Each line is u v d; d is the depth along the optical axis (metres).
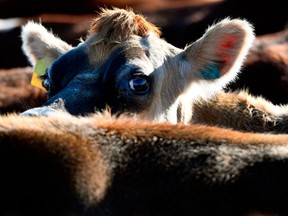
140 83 6.85
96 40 7.10
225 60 7.52
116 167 3.00
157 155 3.06
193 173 3.02
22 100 12.69
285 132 8.12
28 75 13.28
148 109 6.99
